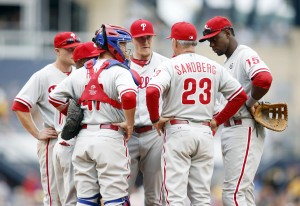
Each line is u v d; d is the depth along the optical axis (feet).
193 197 100.94
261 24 377.91
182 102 99.66
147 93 98.07
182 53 101.19
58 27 347.56
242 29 373.81
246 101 105.81
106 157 97.66
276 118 107.86
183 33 100.78
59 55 108.99
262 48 368.89
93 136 98.07
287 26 377.91
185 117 99.71
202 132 99.96
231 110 100.94
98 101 98.02
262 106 106.93
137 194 208.03
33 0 344.28
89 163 99.30
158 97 98.02
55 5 347.36
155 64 108.58
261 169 284.61
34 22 345.10
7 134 284.00
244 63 105.70
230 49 106.93
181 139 99.40
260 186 260.83
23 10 344.69
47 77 109.09
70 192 104.68
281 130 106.42
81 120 98.89
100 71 98.22
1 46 340.39
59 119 106.63
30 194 246.47
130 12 360.07
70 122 98.17
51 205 110.22
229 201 106.63
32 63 329.93
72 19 349.20
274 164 287.89
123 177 98.58
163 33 336.29
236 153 106.52
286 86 363.35
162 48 329.31
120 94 96.07
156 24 349.61
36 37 343.46
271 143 297.74
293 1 376.68
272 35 373.40
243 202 106.52
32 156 280.10
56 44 108.88
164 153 100.42
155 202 108.58
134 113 96.68
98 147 97.60
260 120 106.32
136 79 99.71
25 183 260.83
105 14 352.28
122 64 98.58
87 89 98.48
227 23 106.32
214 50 107.45
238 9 377.09
